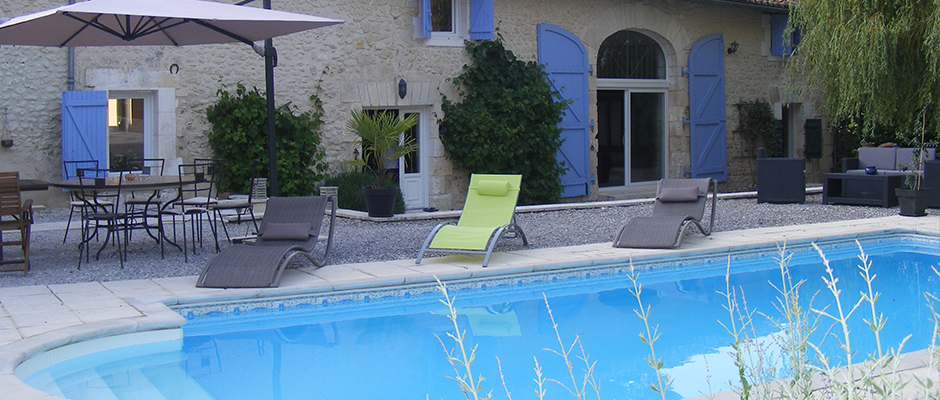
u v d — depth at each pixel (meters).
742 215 10.36
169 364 4.61
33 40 6.96
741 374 2.41
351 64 11.66
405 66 12.09
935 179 10.79
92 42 7.34
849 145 16.39
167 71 10.50
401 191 11.94
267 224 6.65
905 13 10.39
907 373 3.28
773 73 15.91
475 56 12.50
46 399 3.36
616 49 14.24
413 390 4.15
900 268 7.46
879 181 11.16
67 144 9.88
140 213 7.55
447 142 12.36
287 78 11.23
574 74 13.47
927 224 9.15
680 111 14.66
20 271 6.46
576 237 8.53
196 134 10.77
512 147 12.60
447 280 6.36
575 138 13.55
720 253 7.67
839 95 11.27
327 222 9.80
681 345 4.96
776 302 6.12
